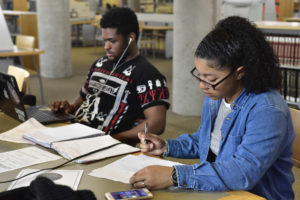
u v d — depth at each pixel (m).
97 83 2.21
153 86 2.04
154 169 1.22
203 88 1.28
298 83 3.76
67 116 2.07
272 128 1.21
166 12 10.09
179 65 4.38
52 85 5.98
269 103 1.23
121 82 2.11
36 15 6.76
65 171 1.32
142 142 1.54
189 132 3.89
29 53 4.55
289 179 1.35
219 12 4.29
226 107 1.40
